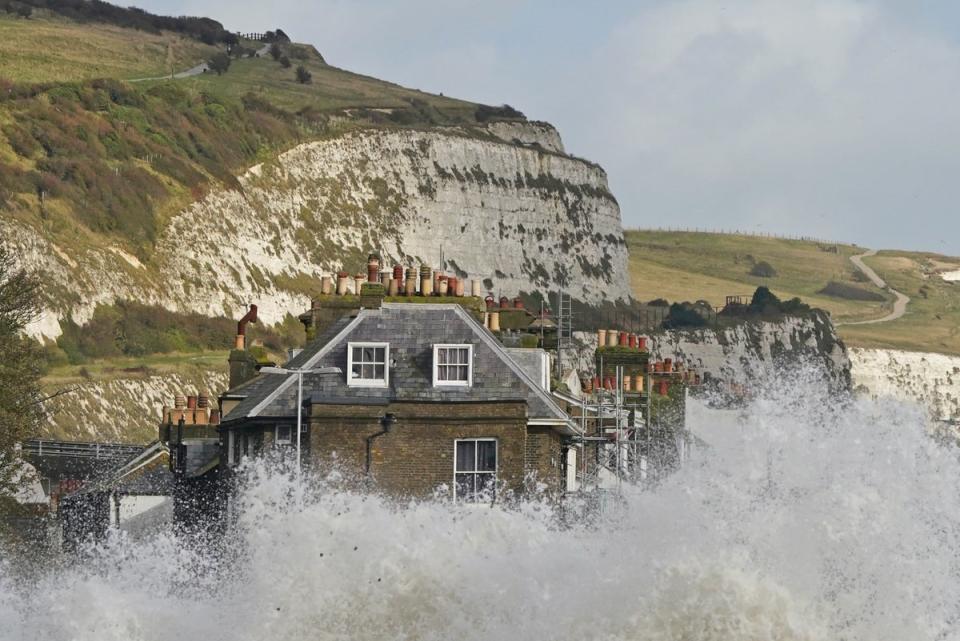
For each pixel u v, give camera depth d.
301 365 167.12
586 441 176.00
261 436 167.00
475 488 160.12
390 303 169.88
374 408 161.00
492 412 160.50
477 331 166.50
